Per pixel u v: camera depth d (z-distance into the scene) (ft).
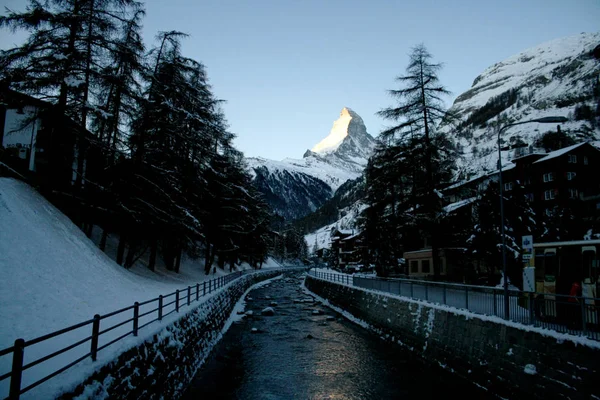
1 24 52.44
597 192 161.99
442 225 85.56
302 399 42.09
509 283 86.79
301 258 513.45
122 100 67.56
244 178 149.69
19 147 71.41
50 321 33.47
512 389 37.76
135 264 88.74
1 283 34.06
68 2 58.70
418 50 87.51
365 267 171.01
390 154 96.17
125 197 72.33
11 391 14.96
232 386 45.85
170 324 39.73
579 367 30.42
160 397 34.45
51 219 56.03
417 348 59.06
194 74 89.30
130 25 65.16
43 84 53.62
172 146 83.92
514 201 92.38
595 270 42.27
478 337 44.45
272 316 98.78
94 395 21.74
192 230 84.38
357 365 55.01
